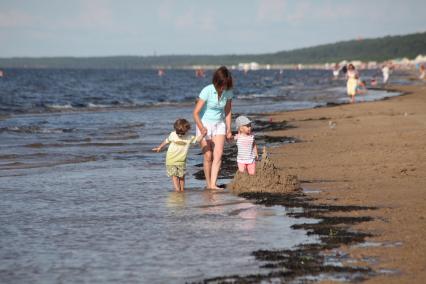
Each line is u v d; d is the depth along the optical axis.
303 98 135.75
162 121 79.38
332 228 22.09
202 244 20.52
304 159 40.22
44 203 27.81
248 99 136.00
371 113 77.88
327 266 17.77
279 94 160.50
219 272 17.59
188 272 17.66
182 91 189.88
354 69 106.94
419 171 33.78
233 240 20.98
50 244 20.77
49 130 66.38
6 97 137.25
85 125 73.62
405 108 83.69
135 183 33.41
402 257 18.50
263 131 61.69
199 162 42.69
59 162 42.62
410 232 21.27
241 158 32.38
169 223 23.62
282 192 29.62
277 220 23.86
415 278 16.72
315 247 19.75
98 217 24.83
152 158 44.81
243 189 30.27
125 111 100.25
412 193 28.12
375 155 40.09
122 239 21.31
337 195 28.42
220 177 35.75
